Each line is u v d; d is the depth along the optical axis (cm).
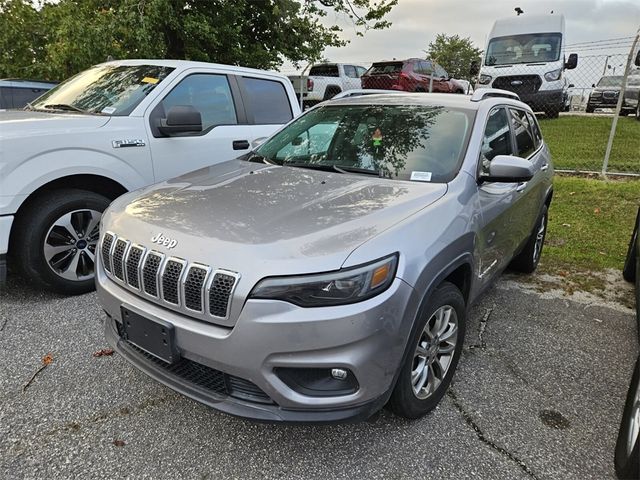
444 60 3722
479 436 249
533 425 259
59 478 217
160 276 218
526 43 1389
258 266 200
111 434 245
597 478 224
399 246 216
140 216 248
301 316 196
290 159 342
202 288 206
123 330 247
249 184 283
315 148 342
